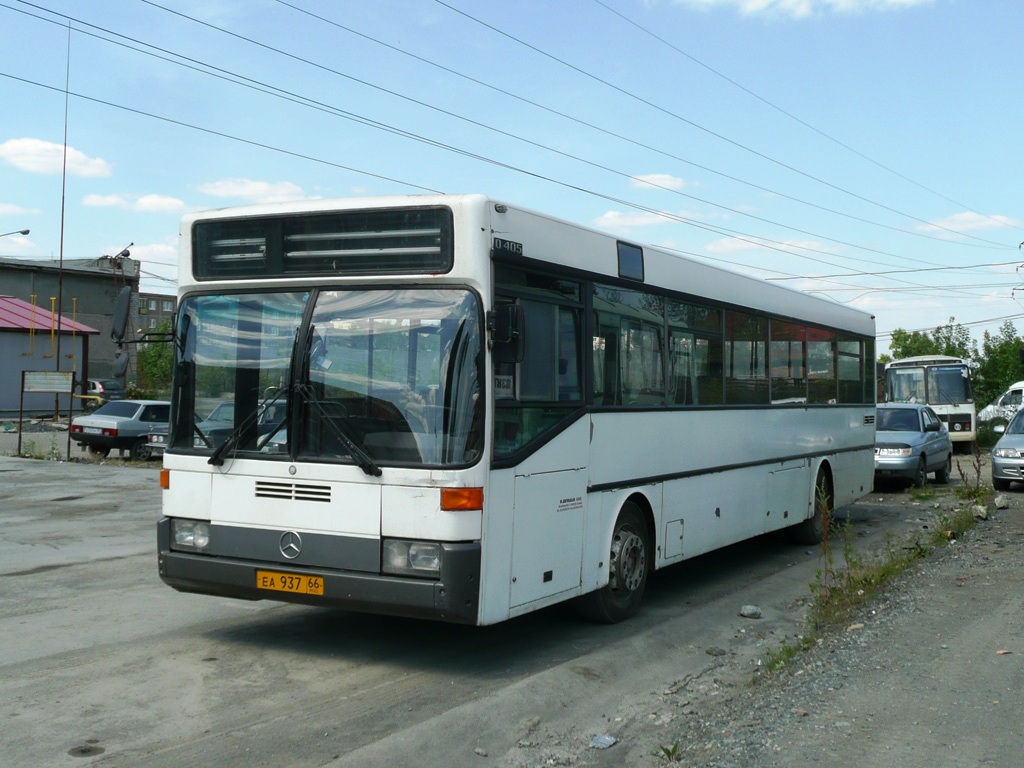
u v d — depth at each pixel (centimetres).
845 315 1395
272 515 641
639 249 840
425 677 634
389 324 630
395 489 609
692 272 940
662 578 1032
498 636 749
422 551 602
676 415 893
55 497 1636
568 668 661
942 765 457
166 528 680
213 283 684
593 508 750
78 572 982
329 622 773
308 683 615
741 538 1038
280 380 650
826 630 754
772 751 479
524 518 657
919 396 3272
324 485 627
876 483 2022
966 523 1327
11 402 4225
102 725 532
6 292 5741
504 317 611
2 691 588
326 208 651
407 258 630
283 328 656
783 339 1170
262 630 744
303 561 631
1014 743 484
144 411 2506
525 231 668
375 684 616
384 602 603
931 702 551
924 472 1961
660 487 861
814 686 588
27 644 696
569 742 525
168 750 496
